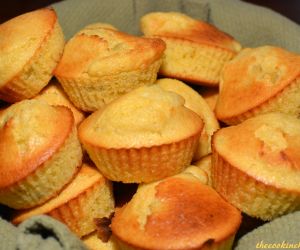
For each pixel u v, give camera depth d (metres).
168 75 0.33
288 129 0.27
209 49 0.33
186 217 0.24
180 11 0.40
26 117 0.27
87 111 0.31
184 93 0.32
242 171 0.25
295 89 0.30
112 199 0.29
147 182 0.27
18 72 0.29
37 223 0.23
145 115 0.26
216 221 0.24
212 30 0.35
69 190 0.27
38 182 0.26
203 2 0.39
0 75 0.29
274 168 0.25
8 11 0.53
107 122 0.27
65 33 0.39
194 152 0.29
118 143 0.26
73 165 0.27
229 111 0.31
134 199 0.26
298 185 0.25
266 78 0.30
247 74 0.31
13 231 0.24
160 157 0.26
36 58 0.29
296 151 0.26
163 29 0.34
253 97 0.30
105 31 0.31
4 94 0.30
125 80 0.30
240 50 0.35
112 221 0.26
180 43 0.33
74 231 0.28
